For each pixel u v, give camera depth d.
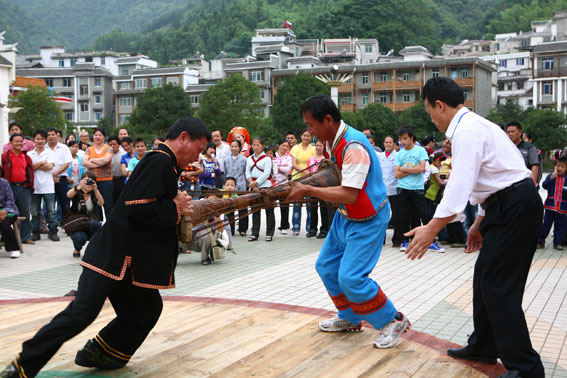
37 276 7.06
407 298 5.70
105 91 74.81
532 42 82.88
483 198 3.37
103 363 3.45
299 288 6.16
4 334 4.14
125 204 3.11
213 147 10.22
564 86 53.81
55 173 10.48
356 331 4.27
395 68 63.12
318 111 3.76
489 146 3.27
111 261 3.09
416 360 3.69
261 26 141.00
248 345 3.97
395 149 10.31
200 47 142.25
